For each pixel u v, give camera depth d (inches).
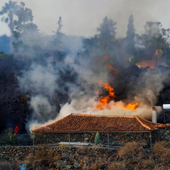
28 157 2586.1
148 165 2519.7
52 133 2760.8
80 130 2726.4
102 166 2522.1
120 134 2696.9
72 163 2554.1
